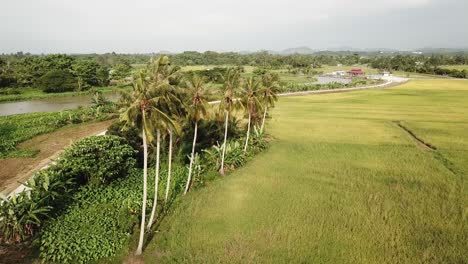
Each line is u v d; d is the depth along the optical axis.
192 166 36.50
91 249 22.64
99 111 70.81
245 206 29.58
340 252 22.95
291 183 34.78
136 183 34.00
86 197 29.92
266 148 47.38
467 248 23.14
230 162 39.41
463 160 40.88
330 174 37.28
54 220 25.50
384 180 35.31
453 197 30.86
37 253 22.36
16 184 33.25
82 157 30.95
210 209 29.05
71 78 115.81
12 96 100.38
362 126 62.00
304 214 28.06
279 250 23.19
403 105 85.94
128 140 39.62
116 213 27.45
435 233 25.05
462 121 64.38
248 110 42.88
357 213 28.16
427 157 42.75
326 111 78.31
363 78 173.25
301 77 179.88
